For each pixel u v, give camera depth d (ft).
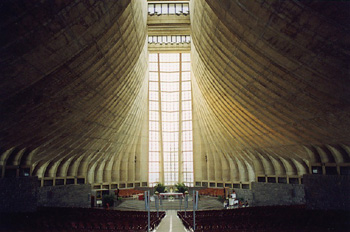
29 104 41.27
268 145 69.15
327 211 46.34
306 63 37.93
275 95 49.55
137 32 55.11
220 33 47.14
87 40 40.06
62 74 41.75
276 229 34.65
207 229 37.52
